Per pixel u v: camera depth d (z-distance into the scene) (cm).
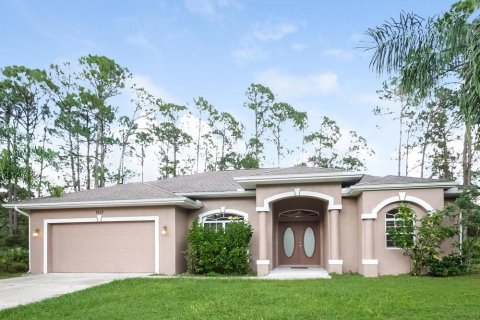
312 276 1606
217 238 1723
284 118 4431
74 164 3747
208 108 4481
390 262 1652
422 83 852
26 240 2722
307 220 2114
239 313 902
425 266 1611
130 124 3928
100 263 1848
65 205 1853
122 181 4025
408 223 1586
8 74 3291
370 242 1644
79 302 1054
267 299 1053
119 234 1850
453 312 884
